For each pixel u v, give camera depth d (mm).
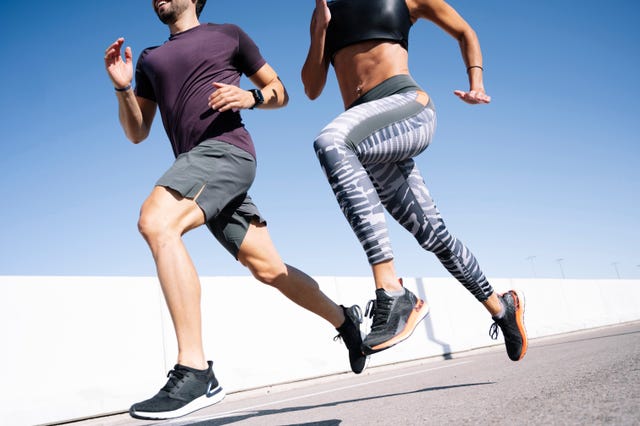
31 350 5691
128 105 2447
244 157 2334
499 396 2250
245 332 7879
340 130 2002
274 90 2602
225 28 2592
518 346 2910
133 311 6668
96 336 6242
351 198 1967
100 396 6051
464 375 4293
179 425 3475
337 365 9016
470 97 2314
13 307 5684
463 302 12844
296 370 8320
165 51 2451
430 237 2555
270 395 6566
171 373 1844
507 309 2854
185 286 1938
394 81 2230
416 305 1974
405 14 2357
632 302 21953
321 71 2443
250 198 2645
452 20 2473
